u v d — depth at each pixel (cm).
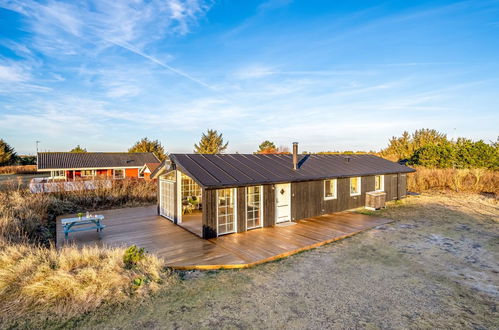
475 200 1515
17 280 496
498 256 688
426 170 2058
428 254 704
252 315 428
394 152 3047
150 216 1131
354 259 672
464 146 2231
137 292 488
